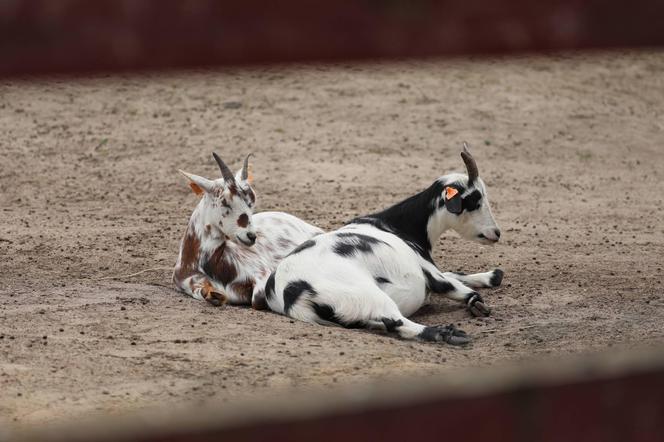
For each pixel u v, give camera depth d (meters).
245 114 26.83
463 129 26.62
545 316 12.28
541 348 10.78
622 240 17.50
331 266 11.53
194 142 24.62
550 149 25.67
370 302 11.23
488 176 23.11
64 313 11.84
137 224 18.17
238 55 2.70
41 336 10.66
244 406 3.27
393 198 20.78
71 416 8.13
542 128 27.20
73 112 26.47
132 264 15.28
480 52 2.88
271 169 22.80
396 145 25.11
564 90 30.25
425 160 24.12
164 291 13.48
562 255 16.19
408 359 10.05
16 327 11.08
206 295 12.57
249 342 10.59
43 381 9.09
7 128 25.08
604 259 15.88
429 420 3.02
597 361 3.19
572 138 26.62
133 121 26.02
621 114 28.83
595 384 3.12
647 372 3.15
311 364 9.75
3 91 27.67
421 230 12.84
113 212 19.16
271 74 29.98
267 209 19.55
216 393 8.80
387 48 2.79
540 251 16.50
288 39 2.74
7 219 18.36
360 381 9.20
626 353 3.42
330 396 3.15
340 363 9.80
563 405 3.11
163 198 20.41
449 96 29.00
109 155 23.53
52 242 16.56
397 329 11.12
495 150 25.27
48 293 13.16
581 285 14.02
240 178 13.04
